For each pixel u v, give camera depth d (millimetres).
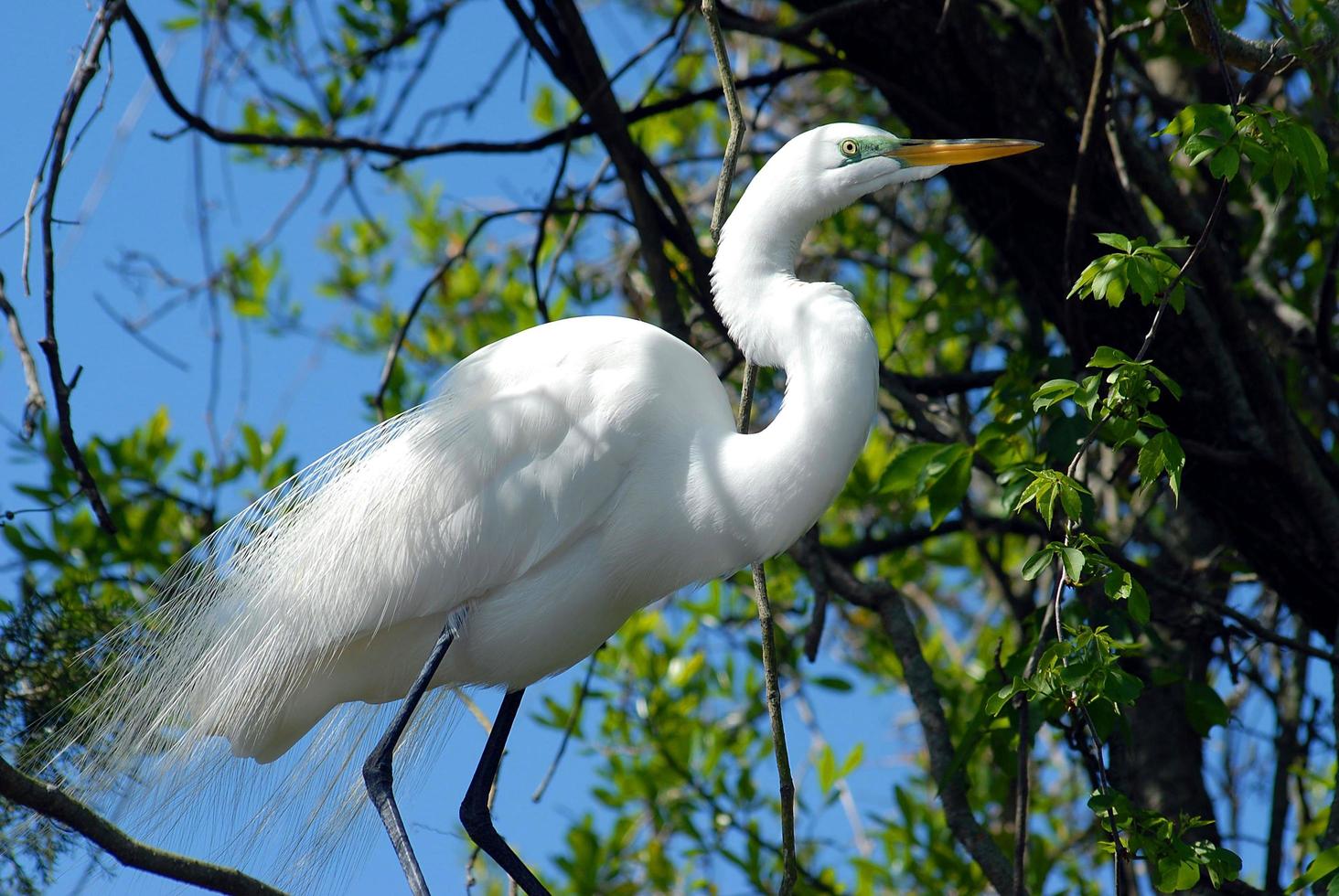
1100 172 7867
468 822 6629
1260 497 7824
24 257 5906
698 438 6297
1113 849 5594
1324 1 6117
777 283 6359
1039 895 9141
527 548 6242
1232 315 7348
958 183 8578
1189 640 8617
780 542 6191
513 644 6398
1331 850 5445
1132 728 8695
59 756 6180
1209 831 8289
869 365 6078
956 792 7180
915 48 8031
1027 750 5844
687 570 6426
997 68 8023
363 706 6898
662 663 10859
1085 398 5395
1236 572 9312
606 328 6562
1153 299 5395
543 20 8680
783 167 6484
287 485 6871
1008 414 7242
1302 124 5770
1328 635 8109
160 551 9742
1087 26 7684
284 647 6277
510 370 6539
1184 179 10094
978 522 9664
